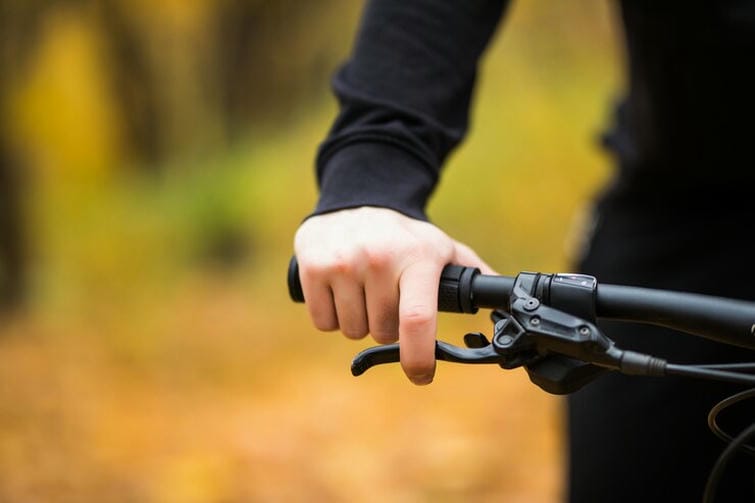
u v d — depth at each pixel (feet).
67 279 25.79
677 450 7.44
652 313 4.88
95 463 16.61
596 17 23.20
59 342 22.99
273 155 26.84
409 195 5.50
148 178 28.68
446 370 19.69
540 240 21.02
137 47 29.09
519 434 16.83
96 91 28.12
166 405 19.13
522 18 23.47
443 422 17.53
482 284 5.08
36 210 26.32
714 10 6.68
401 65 5.90
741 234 7.54
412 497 15.02
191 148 29.78
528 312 4.79
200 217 26.30
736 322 4.75
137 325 23.58
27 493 15.57
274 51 29.43
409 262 5.14
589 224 8.79
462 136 6.09
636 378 7.57
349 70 6.06
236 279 25.39
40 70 26.96
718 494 7.39
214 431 17.78
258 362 21.08
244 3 29.63
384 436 17.19
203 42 30.04
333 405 18.70
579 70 22.71
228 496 15.35
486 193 21.56
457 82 6.02
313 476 15.90
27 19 26.25
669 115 7.32
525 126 22.09
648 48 7.09
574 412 7.91
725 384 7.27
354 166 5.62
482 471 15.66
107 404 19.03
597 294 4.93
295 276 5.52
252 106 30.86
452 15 6.06
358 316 5.28
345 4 28.55
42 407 18.90
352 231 5.30
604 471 7.64
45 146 27.02
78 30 27.96
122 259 26.27
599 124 21.89
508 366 4.83
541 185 21.53
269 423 18.07
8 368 21.12
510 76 22.79
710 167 7.45
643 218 8.05
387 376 19.76
